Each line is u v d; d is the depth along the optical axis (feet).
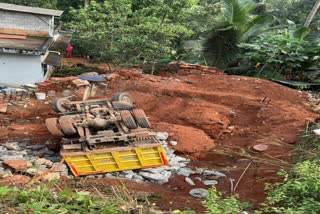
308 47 52.03
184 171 26.45
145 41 57.57
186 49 62.23
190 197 23.18
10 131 32.50
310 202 17.97
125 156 26.12
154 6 59.62
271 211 19.49
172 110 36.27
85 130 27.27
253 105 36.65
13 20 63.10
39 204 17.43
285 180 20.72
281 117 33.68
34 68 54.29
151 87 40.81
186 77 46.29
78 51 79.71
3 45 53.57
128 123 27.63
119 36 59.36
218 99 38.24
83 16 59.16
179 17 61.62
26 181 22.91
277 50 51.44
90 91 35.70
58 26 81.76
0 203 17.57
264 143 29.50
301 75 52.16
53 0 92.68
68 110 30.53
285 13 88.33
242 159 27.89
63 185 22.70
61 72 62.23
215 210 17.34
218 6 65.92
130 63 60.80
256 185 24.23
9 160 25.89
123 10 58.59
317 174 19.60
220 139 32.32
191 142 30.50
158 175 25.61
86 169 25.34
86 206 18.15
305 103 38.78
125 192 21.52
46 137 31.12
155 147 26.78
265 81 43.32
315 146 26.63
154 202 21.66
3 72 53.78
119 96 31.55
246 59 56.80
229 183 24.98
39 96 39.29
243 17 60.64
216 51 59.41
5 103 38.14
